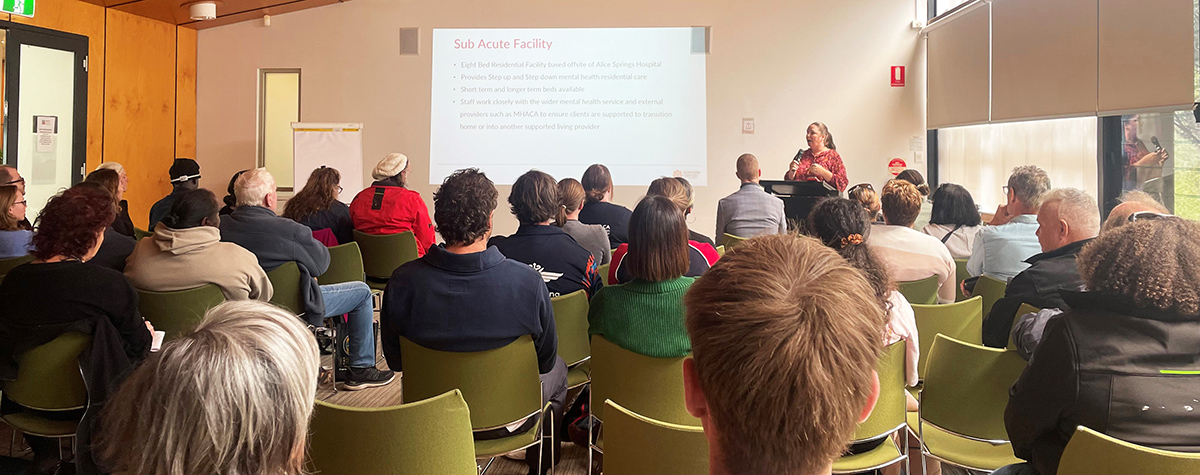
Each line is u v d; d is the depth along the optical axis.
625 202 7.92
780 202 5.30
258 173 3.57
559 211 3.44
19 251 3.35
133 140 7.39
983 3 6.52
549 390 2.69
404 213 4.77
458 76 7.98
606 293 2.32
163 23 7.74
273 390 0.84
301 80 8.09
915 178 6.03
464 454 1.81
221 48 8.16
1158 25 4.37
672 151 7.89
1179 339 1.50
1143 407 1.50
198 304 2.91
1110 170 5.03
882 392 2.06
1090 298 1.56
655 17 7.89
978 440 2.13
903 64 7.84
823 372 0.70
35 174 6.38
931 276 3.36
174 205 2.94
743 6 7.85
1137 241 1.53
